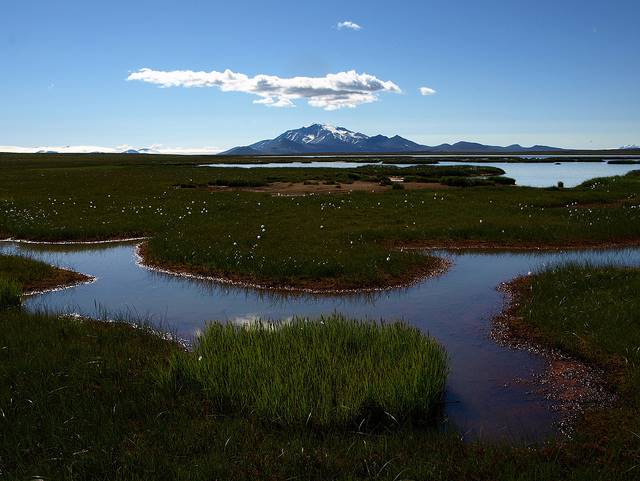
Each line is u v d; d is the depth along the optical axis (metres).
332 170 77.81
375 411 7.29
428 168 85.12
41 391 7.61
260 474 5.90
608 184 43.75
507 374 9.22
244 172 70.25
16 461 6.00
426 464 6.11
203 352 8.66
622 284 13.84
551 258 19.64
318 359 8.31
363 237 22.92
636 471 6.00
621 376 8.73
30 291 15.34
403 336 9.23
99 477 5.76
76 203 34.09
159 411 7.29
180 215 29.19
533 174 78.31
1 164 91.19
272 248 19.86
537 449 6.62
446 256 20.33
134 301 14.34
